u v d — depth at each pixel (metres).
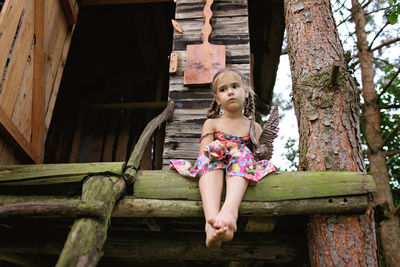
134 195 1.98
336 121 2.21
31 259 2.96
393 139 6.69
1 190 2.16
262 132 2.21
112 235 2.48
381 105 6.06
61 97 5.91
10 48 2.84
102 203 1.66
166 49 6.15
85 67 6.50
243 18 3.99
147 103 5.86
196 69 3.64
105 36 6.19
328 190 1.90
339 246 1.88
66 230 2.55
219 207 1.83
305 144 2.24
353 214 1.93
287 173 1.98
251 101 2.38
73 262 1.42
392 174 6.65
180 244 2.39
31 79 3.19
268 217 2.10
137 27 5.73
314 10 2.69
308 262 2.26
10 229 2.56
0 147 2.68
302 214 2.07
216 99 2.32
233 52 3.79
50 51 3.56
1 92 2.68
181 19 4.05
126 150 5.63
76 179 2.01
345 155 2.10
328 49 2.50
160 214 1.93
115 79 6.49
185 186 1.97
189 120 3.45
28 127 3.12
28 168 2.14
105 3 4.48
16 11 2.94
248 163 1.96
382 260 5.62
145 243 2.42
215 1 4.14
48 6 3.52
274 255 2.29
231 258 2.33
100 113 6.04
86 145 5.73
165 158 3.28
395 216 5.00
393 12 3.29
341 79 2.34
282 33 5.31
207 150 1.95
